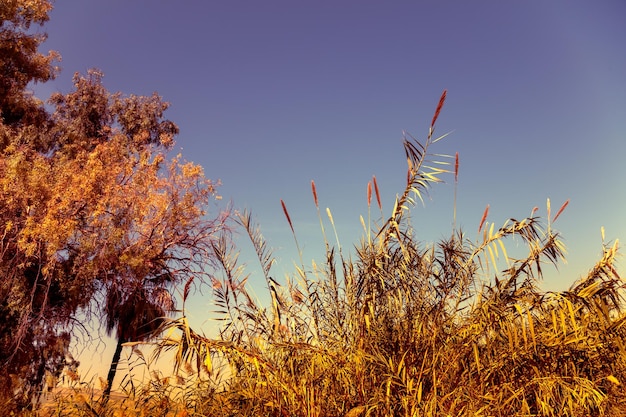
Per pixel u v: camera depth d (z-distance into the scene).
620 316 3.51
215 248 3.58
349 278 3.57
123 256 10.95
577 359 3.37
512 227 3.74
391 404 3.11
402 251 3.56
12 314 10.32
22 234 10.72
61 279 10.88
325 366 3.26
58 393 3.81
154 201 12.01
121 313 10.83
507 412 3.10
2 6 14.54
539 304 3.39
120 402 3.61
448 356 3.26
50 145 15.77
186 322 3.15
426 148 3.54
